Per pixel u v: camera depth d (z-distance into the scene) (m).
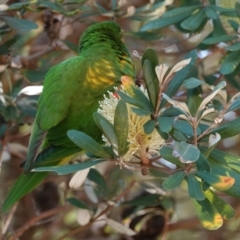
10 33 7.86
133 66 6.43
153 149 4.83
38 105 6.18
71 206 7.70
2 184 8.75
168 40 8.67
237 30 6.48
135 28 8.99
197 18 6.49
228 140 9.36
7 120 7.27
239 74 7.44
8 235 7.77
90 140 4.64
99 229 8.70
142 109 4.60
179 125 4.81
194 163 4.57
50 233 8.62
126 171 8.30
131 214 7.82
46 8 7.02
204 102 4.59
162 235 7.87
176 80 5.10
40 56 8.39
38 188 8.61
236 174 4.73
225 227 9.18
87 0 7.30
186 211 9.55
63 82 5.98
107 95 5.86
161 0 7.74
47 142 6.08
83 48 6.35
